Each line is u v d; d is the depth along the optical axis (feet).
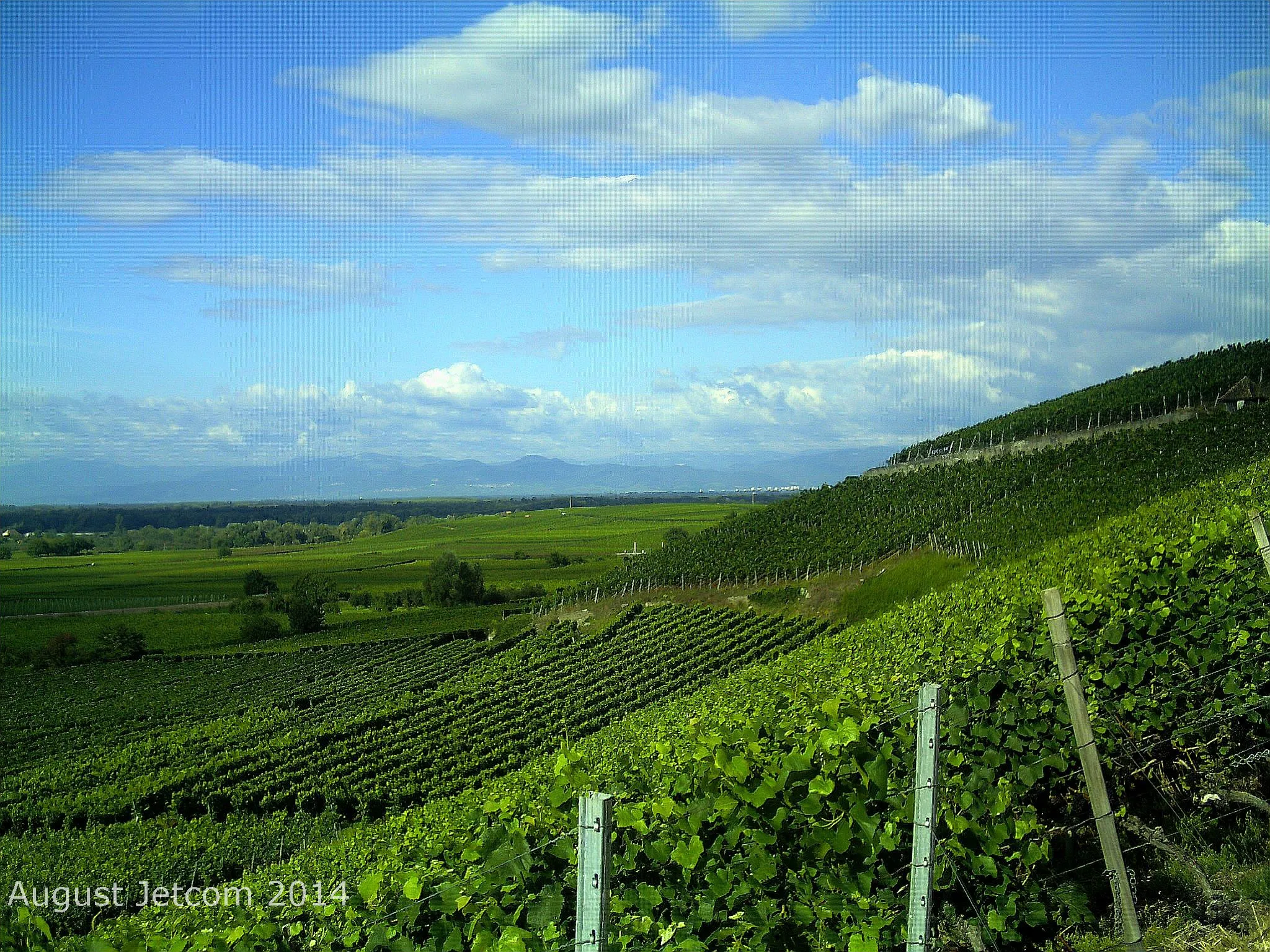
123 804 118.83
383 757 130.31
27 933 16.42
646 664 169.99
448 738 135.03
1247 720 22.93
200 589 415.03
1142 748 22.43
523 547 554.87
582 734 131.23
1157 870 19.47
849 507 249.34
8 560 575.79
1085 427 246.68
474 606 322.75
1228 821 20.99
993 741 19.74
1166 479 171.32
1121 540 46.14
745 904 16.60
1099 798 16.16
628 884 16.34
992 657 22.84
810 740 17.93
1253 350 256.93
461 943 15.16
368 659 241.55
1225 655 22.86
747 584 220.84
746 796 16.53
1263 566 24.64
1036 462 225.35
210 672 245.45
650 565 259.39
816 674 51.88
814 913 16.39
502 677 182.50
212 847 87.35
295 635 292.40
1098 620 25.21
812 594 199.21
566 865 15.62
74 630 312.50
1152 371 278.26
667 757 20.83
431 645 254.68
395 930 15.46
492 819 22.13
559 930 14.42
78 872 77.10
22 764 163.02
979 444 273.75
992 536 179.11
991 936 17.35
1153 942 16.69
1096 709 21.85
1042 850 18.38
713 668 159.02
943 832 18.33
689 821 16.39
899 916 17.01
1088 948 17.15
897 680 27.20
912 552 199.11
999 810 18.03
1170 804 21.57
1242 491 50.49
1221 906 17.17
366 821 107.76
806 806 16.69
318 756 134.62
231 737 158.30
